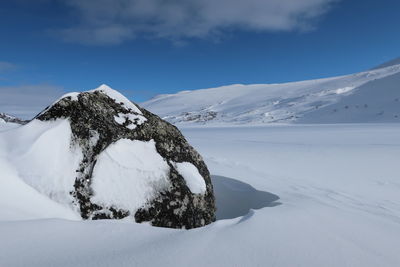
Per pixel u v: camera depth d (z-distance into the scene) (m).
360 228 2.92
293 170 7.98
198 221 3.92
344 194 5.30
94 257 1.90
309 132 28.11
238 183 6.23
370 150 12.45
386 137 19.69
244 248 2.20
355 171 7.89
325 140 18.41
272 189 5.65
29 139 3.22
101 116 3.67
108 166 3.46
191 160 4.37
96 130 3.52
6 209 2.51
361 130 28.92
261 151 12.66
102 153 3.51
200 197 4.01
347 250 2.30
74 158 3.27
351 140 17.92
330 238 2.54
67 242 2.10
